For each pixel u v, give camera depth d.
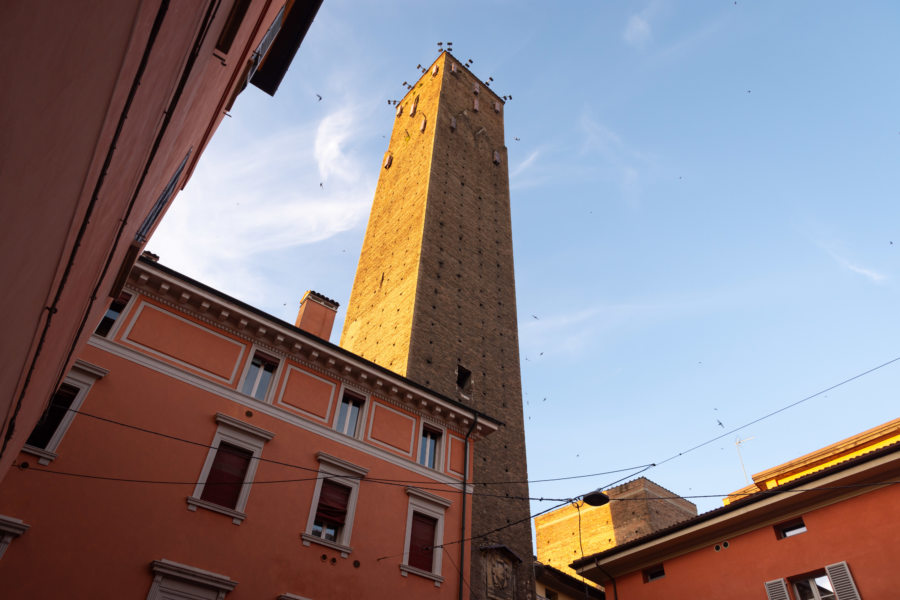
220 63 12.36
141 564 17.50
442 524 24.92
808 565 23.38
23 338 5.84
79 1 3.03
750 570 25.14
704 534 27.31
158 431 19.75
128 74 4.89
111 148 5.47
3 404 6.86
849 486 22.11
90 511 17.42
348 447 23.83
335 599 20.44
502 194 53.47
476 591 26.05
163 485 18.97
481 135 56.84
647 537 29.11
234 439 21.17
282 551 20.16
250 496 20.45
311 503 21.67
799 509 24.67
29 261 4.46
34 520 16.48
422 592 22.75
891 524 21.81
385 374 25.81
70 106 3.70
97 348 19.97
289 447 22.28
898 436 29.80
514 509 32.19
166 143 9.94
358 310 45.22
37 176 3.66
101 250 8.88
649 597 28.47
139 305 21.52
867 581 21.62
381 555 22.36
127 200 8.85
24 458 17.19
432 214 44.59
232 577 18.78
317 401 24.03
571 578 32.56
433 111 54.16
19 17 2.47
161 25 5.07
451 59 60.62
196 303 22.52
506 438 35.47
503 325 42.53
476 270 44.38
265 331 23.59
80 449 18.14
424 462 26.27
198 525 18.98
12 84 2.72
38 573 15.98
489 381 37.94
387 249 46.84
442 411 27.39
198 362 21.81
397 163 55.88
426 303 38.53
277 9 16.41
